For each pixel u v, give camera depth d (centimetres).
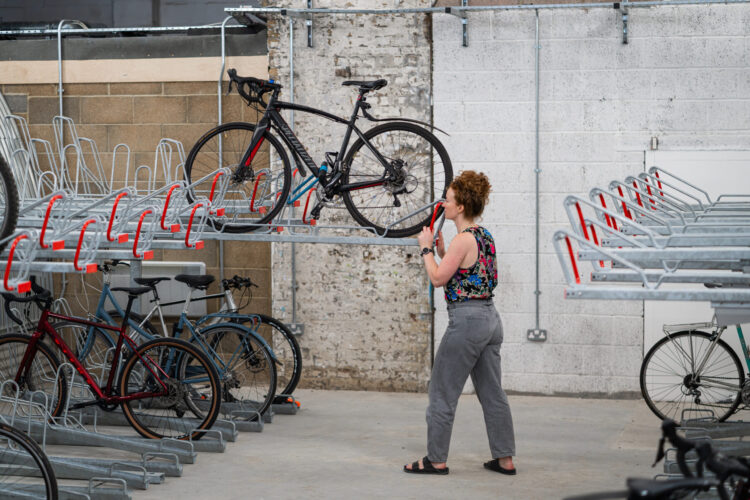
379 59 679
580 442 559
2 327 707
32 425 501
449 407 484
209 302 720
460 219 475
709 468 222
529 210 668
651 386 657
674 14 644
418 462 493
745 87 641
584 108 658
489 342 480
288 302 702
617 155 658
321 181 547
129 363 538
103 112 722
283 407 626
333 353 701
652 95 651
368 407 650
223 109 708
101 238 448
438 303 683
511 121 666
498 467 492
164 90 713
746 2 630
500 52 663
